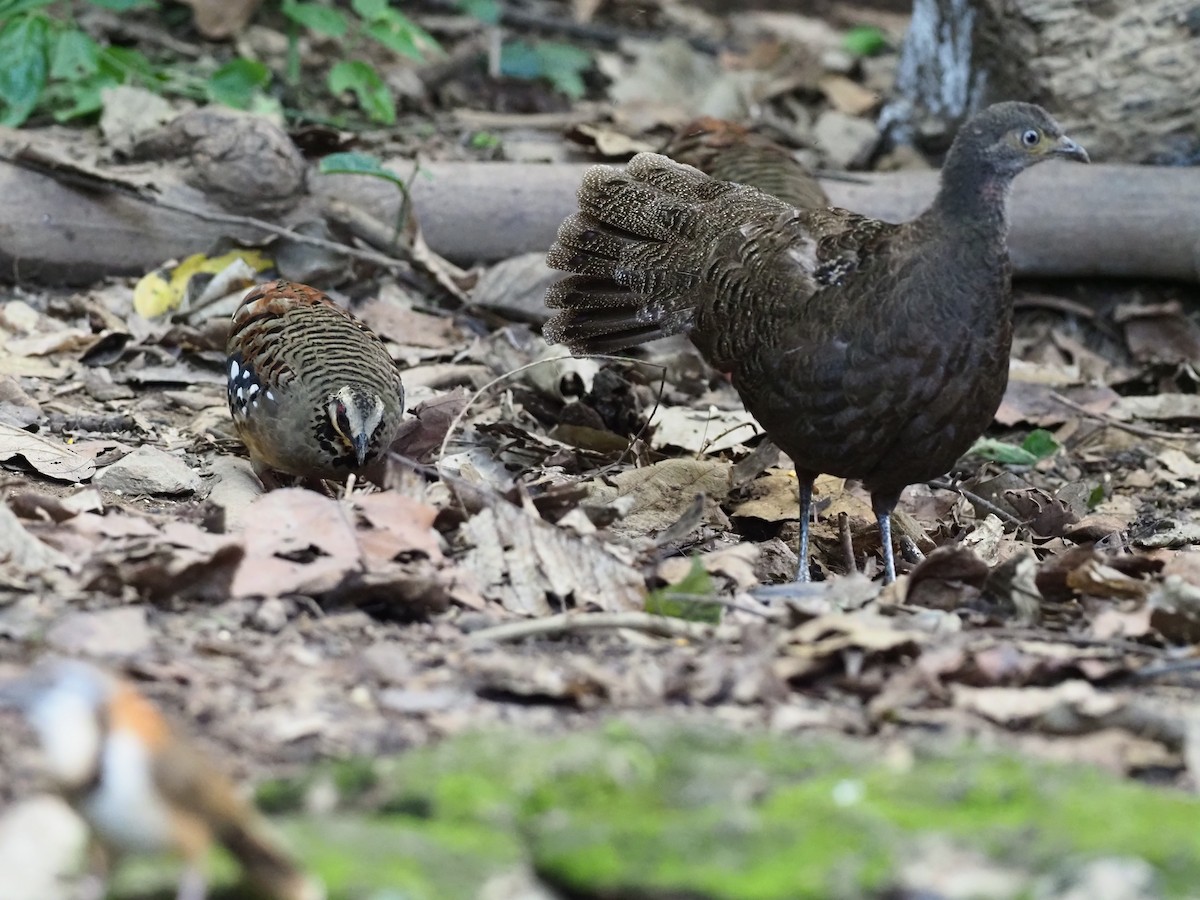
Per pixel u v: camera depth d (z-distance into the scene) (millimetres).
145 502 10625
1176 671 7840
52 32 15680
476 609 8562
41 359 13008
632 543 9805
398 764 6438
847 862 5832
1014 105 9547
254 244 14500
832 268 9945
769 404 10219
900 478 10133
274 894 5277
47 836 5840
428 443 11422
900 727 7250
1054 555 10430
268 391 10719
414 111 18094
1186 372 15148
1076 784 6418
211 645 7566
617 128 17703
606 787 6383
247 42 18578
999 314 9641
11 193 13969
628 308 11227
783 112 19312
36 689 5250
